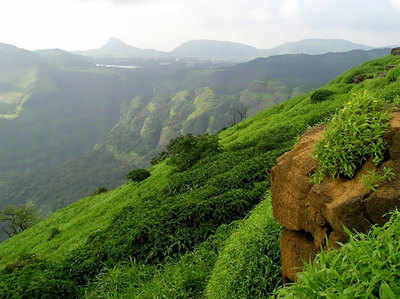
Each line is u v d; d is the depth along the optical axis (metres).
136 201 19.81
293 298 1.71
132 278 7.62
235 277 4.70
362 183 2.42
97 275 8.63
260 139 20.58
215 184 13.04
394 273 1.38
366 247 1.62
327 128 2.91
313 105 23.17
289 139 17.84
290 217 3.40
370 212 2.26
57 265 9.79
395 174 2.25
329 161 2.72
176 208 10.51
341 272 1.63
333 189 2.69
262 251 4.76
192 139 24.36
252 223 5.91
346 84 25.97
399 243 1.49
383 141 2.39
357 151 2.50
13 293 7.80
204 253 7.25
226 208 9.55
